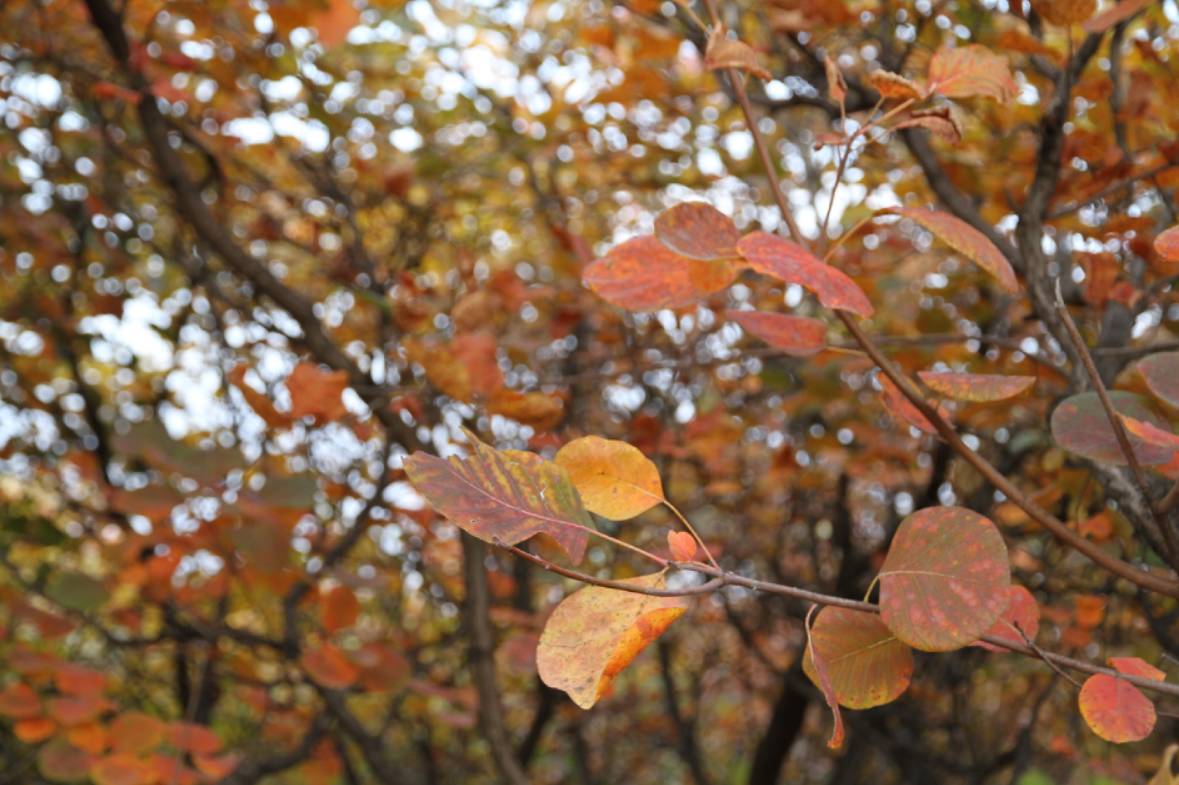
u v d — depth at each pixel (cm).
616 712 432
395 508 202
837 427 259
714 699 473
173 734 174
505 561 279
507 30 279
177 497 157
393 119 279
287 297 196
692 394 264
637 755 482
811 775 448
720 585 85
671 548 87
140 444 157
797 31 164
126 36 196
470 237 331
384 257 278
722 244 89
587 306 219
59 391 331
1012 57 160
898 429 229
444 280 296
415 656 253
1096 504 158
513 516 83
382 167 240
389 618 289
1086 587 168
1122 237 143
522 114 258
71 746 170
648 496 89
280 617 272
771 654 371
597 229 338
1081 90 139
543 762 455
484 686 194
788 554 325
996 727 316
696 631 410
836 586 281
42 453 278
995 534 87
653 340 238
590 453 89
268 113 235
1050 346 192
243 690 258
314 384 145
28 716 173
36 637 286
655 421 207
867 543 320
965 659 248
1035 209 129
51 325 281
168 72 226
